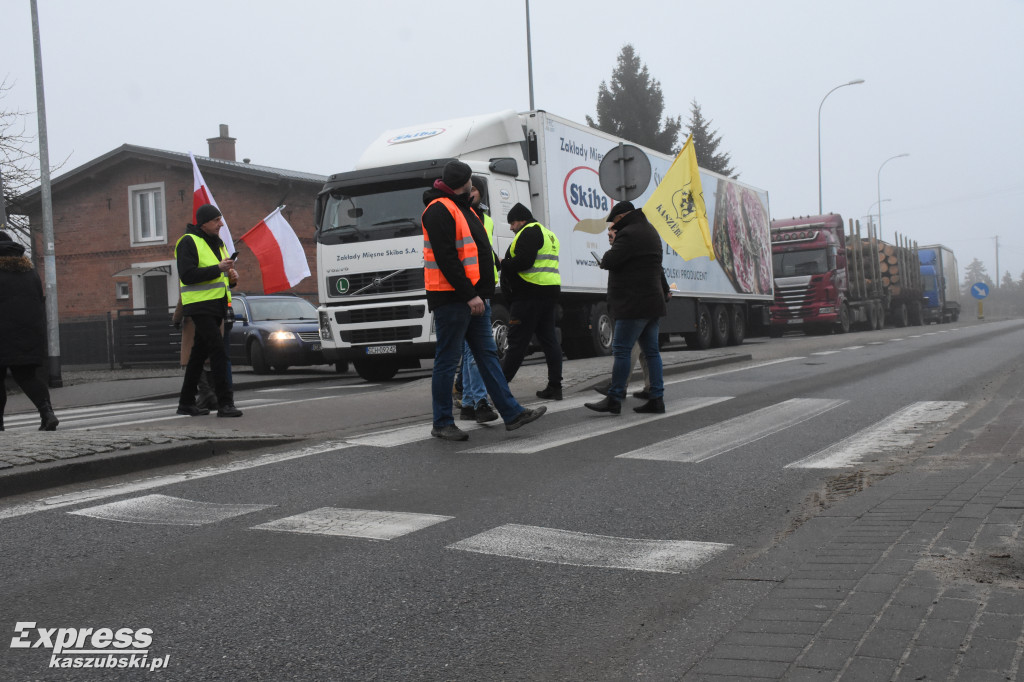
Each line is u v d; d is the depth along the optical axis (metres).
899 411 8.95
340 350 14.30
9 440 7.00
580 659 3.16
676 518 5.04
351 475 6.32
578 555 4.36
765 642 3.06
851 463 6.43
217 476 6.34
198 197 10.72
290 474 6.38
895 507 4.86
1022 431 7.35
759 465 6.44
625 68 67.62
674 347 25.36
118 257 31.55
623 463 6.56
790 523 4.87
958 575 3.60
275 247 10.73
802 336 33.31
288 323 18.30
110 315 22.70
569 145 16.45
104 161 31.08
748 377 12.90
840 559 3.95
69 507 5.47
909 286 43.09
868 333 31.00
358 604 3.74
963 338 23.20
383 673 3.08
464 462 6.70
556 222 15.84
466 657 3.21
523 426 8.37
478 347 7.91
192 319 9.11
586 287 16.80
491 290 7.86
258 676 3.07
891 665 2.80
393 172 13.98
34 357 8.25
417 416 9.16
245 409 9.73
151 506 5.47
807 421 8.46
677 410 9.33
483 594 3.84
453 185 7.62
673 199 12.05
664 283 9.15
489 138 14.65
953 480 5.50
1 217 17.66
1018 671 2.72
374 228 14.02
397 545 4.56
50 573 4.20
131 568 4.26
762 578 3.89
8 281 8.20
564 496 5.58
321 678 3.05
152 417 10.78
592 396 10.70
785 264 32.97
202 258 9.10
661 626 3.44
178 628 3.51
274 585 3.99
